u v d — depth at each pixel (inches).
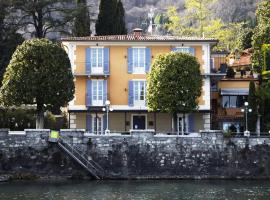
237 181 2112.5
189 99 2332.7
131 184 2014.0
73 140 2145.7
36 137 2134.6
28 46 2333.9
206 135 2167.8
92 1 5201.8
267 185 2001.7
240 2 4854.8
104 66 2573.8
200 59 2603.3
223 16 4805.6
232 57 3572.8
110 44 2583.7
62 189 1882.4
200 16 3929.6
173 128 2394.2
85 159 2133.4
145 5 6210.6
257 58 2950.3
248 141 2176.4
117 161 2149.4
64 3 3469.5
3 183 2036.2
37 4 3312.0
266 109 2657.5
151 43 2591.0
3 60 3088.1
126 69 2586.1
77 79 2581.2
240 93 2807.6
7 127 2583.7
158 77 2333.9
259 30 3046.3
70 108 2564.0
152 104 2346.2
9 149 2126.0
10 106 2486.5
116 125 2586.1
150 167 2150.6
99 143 2150.6
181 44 2598.4
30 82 2294.5
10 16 3260.3
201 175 2156.7
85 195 1754.4
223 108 2810.0
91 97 2571.4
